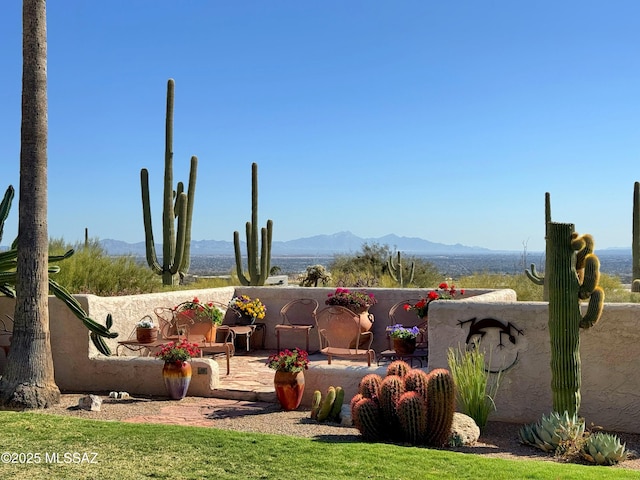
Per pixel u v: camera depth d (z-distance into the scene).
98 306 9.73
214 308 11.31
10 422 7.04
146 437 6.47
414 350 9.99
